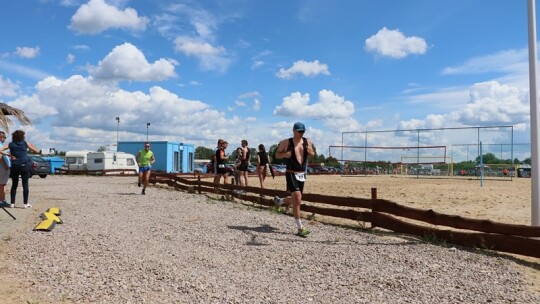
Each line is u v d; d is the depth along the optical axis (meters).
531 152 7.31
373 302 4.16
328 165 59.44
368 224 8.77
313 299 4.23
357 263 5.48
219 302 4.11
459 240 6.52
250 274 5.03
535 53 7.43
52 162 39.81
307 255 5.89
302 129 7.34
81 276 4.83
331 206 11.97
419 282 4.73
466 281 4.77
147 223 8.43
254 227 8.10
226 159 14.41
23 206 10.62
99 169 36.25
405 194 16.34
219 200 13.12
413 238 7.12
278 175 37.16
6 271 5.03
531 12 7.45
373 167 48.22
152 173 20.30
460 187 20.72
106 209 10.48
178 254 5.91
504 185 23.20
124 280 4.71
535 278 4.91
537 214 7.18
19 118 17.67
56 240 6.61
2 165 10.23
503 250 5.95
